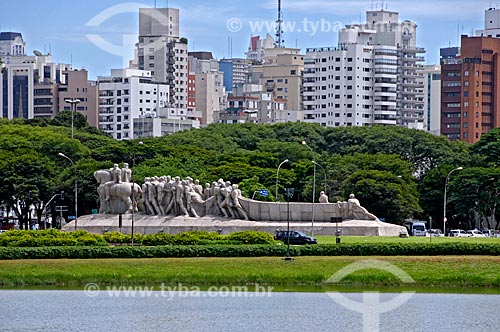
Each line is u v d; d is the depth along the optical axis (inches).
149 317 4660.4
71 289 5255.9
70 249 5536.4
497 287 5265.8
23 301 4977.9
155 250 5536.4
